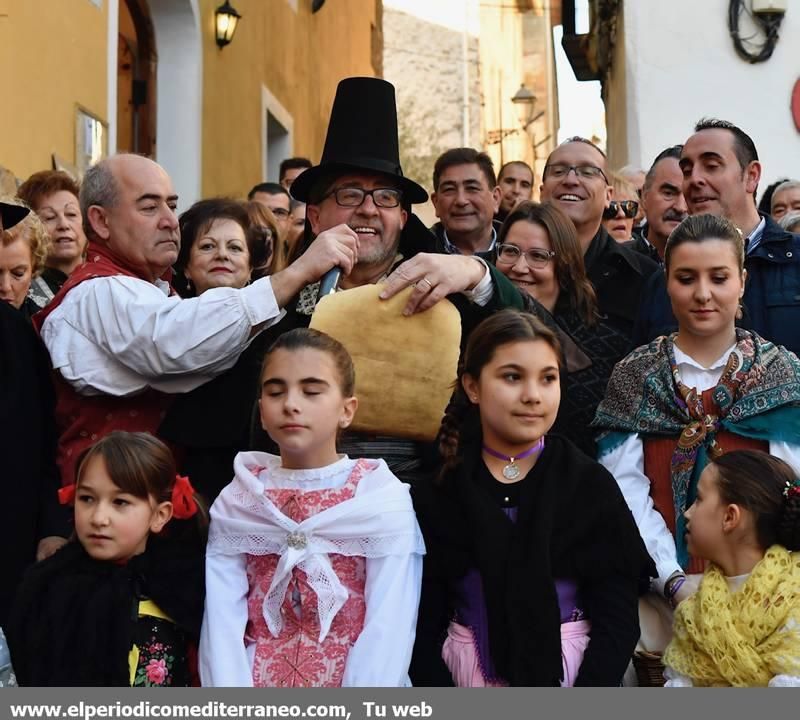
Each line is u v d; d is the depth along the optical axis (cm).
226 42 1411
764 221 554
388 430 426
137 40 1299
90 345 457
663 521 455
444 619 400
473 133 2970
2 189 540
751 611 397
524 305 463
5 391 452
